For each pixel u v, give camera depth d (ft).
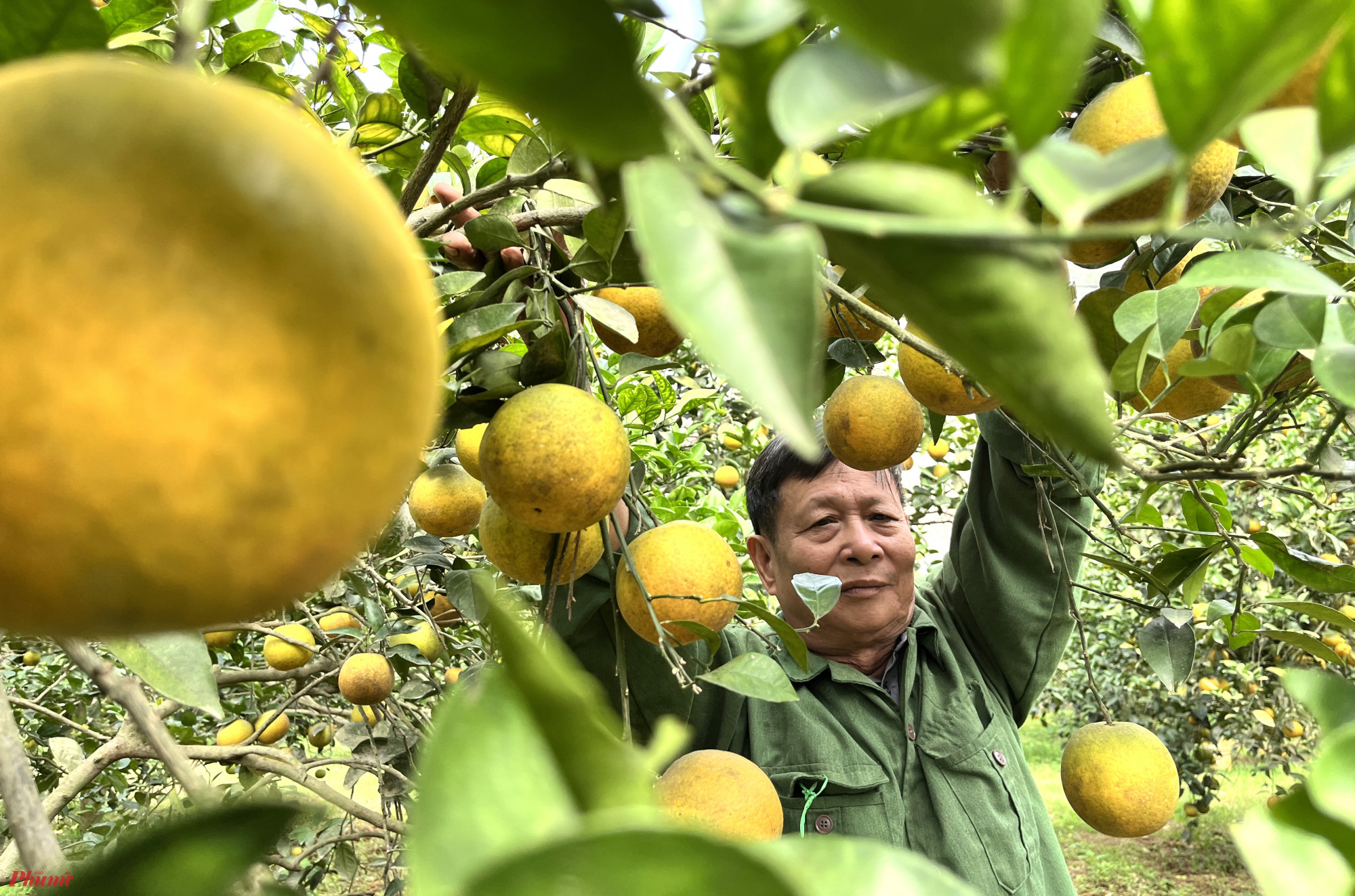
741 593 5.07
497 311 4.14
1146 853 23.61
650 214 1.20
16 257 1.11
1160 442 4.99
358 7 1.14
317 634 8.49
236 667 11.16
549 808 1.03
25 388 1.10
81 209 1.13
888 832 7.00
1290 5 1.26
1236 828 1.35
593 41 1.12
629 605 4.89
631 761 0.94
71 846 8.21
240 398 1.16
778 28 1.33
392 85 6.60
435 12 1.10
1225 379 4.37
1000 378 1.38
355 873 9.70
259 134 1.24
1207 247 4.72
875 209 1.32
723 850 0.69
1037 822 8.16
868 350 5.88
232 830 1.11
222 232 1.17
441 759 1.02
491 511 5.19
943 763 7.36
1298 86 2.44
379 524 1.53
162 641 2.81
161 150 1.17
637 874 0.72
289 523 1.26
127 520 1.16
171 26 4.31
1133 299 3.93
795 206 1.27
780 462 8.08
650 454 11.64
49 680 11.64
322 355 1.23
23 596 1.22
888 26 0.97
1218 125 1.33
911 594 8.03
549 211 4.68
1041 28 1.26
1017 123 1.32
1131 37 3.83
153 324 1.13
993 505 8.03
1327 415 12.46
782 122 1.36
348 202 1.30
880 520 7.93
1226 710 17.88
